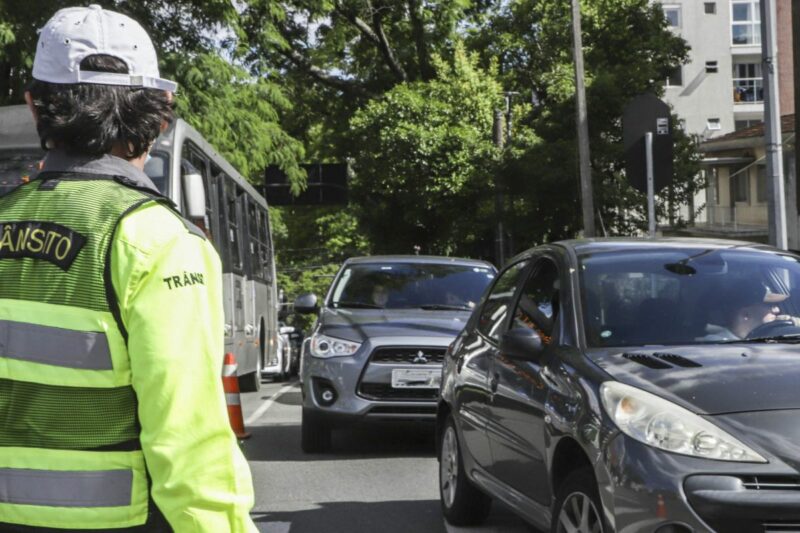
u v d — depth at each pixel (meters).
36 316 2.27
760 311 6.46
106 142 2.40
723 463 4.98
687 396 5.33
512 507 6.60
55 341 2.25
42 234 2.31
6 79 21.81
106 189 2.36
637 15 41.56
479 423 7.26
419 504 8.84
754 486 4.93
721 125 73.81
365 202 43.75
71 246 2.29
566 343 6.30
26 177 12.55
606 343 6.20
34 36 21.05
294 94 47.22
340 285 13.00
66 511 2.24
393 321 11.68
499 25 43.50
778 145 18.12
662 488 4.98
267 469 10.56
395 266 13.22
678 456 5.04
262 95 28.05
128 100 2.41
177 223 2.35
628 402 5.33
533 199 37.78
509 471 6.66
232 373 10.46
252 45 29.12
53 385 2.25
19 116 12.83
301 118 48.06
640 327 6.30
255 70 28.78
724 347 6.05
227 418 2.25
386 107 41.22
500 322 7.51
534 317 6.98
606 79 39.00
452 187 39.78
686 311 6.43
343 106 46.97
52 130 2.38
